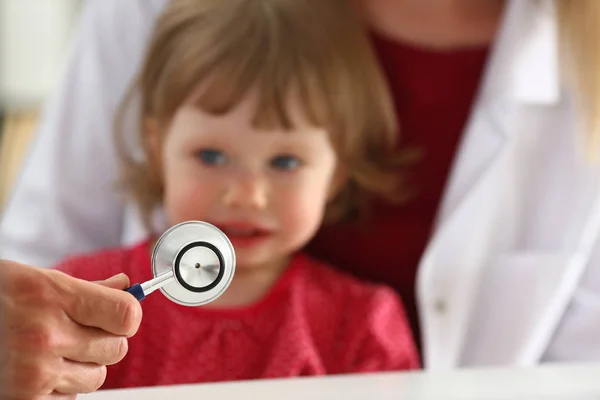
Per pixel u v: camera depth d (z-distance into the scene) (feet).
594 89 3.56
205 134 3.17
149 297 3.16
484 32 3.66
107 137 3.80
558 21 3.60
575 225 3.56
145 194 3.55
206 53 3.22
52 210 3.78
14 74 7.79
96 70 3.81
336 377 2.59
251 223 3.18
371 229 3.65
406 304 3.67
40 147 3.87
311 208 3.26
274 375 3.14
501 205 3.59
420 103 3.65
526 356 3.57
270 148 3.18
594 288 3.72
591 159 3.55
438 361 3.51
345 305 3.34
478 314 3.61
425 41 3.64
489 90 3.56
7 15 7.97
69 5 8.36
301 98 3.21
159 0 3.76
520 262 3.59
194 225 2.26
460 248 3.50
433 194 3.66
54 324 2.11
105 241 3.96
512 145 3.54
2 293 2.10
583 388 2.57
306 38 3.32
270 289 3.28
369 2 3.67
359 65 3.43
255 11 3.33
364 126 3.49
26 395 2.10
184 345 3.14
